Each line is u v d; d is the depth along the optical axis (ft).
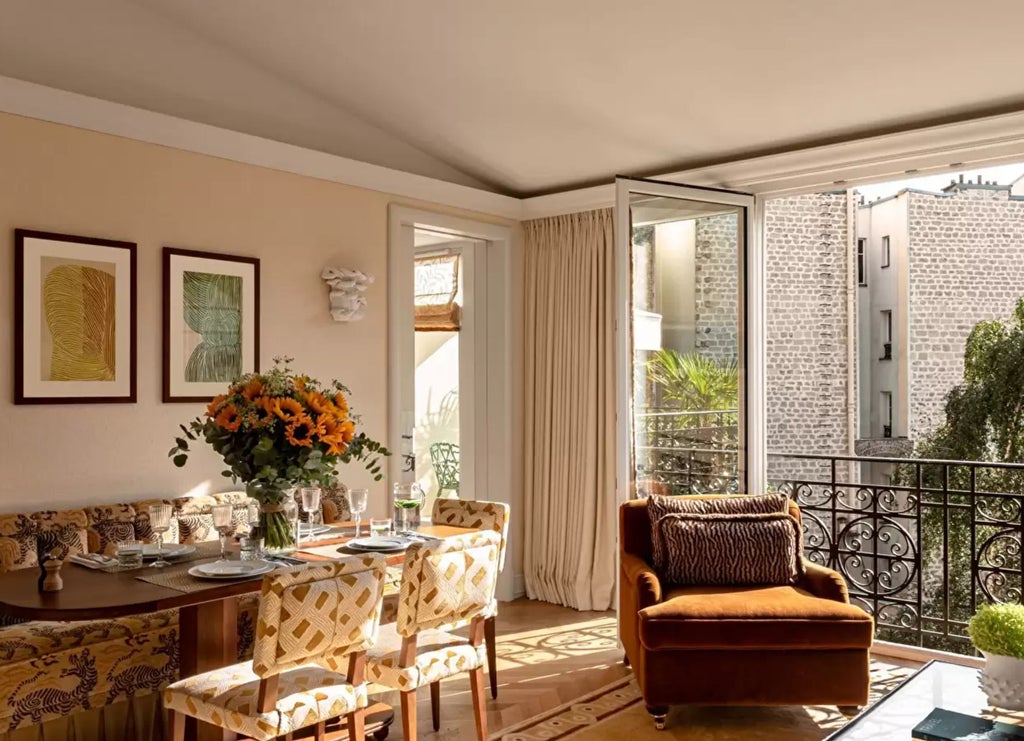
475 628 10.78
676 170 17.31
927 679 10.04
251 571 9.56
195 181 13.76
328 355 15.71
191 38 14.15
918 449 49.90
